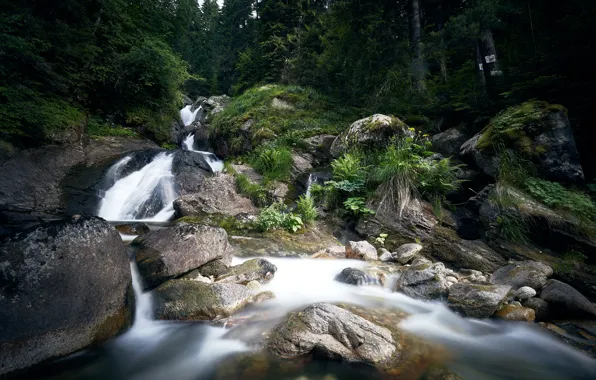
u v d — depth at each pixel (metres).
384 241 6.52
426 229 6.29
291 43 19.31
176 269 4.14
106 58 13.54
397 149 7.59
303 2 19.78
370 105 11.30
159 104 17.06
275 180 9.16
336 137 10.53
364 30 11.10
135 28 15.44
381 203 6.93
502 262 5.32
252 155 11.32
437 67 11.22
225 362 2.86
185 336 3.31
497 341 3.38
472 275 5.05
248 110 14.62
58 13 11.69
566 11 7.12
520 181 5.71
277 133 12.28
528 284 4.35
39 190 7.78
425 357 2.97
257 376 2.65
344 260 5.90
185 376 2.71
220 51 39.31
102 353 2.99
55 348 2.70
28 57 8.82
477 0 8.26
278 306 3.98
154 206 8.75
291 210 7.81
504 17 8.34
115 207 8.38
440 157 7.77
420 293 4.35
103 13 13.60
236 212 7.82
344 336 2.98
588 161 6.20
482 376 2.75
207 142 17.81
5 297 2.57
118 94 14.77
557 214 5.02
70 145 9.74
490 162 6.25
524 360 3.03
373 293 4.57
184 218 7.42
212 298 3.74
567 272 4.64
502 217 5.47
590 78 6.18
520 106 6.43
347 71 12.62
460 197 6.95
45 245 2.96
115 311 3.21
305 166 10.06
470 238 6.05
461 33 8.31
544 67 6.43
